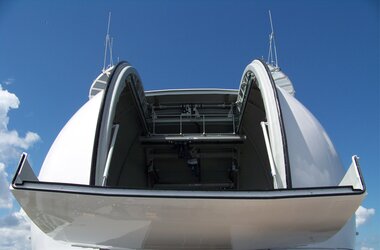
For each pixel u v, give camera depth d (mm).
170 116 8172
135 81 6312
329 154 4965
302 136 4824
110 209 3299
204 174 9438
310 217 3451
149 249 4023
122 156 7363
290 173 4047
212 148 8523
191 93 7812
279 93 5348
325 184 4508
